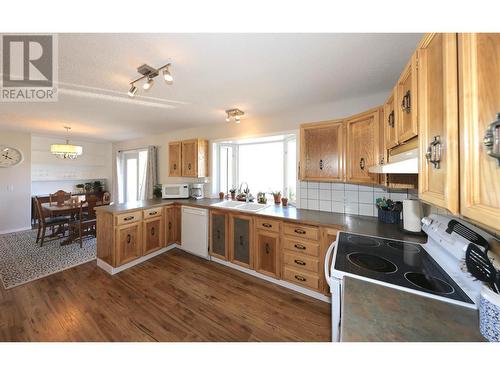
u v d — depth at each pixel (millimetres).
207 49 1402
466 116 554
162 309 1918
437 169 718
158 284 2340
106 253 2641
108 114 2930
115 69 1669
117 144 5457
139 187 5246
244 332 1665
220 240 2854
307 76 1800
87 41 1312
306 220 2105
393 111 1373
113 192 5598
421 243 1464
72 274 2541
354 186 2379
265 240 2424
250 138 3215
